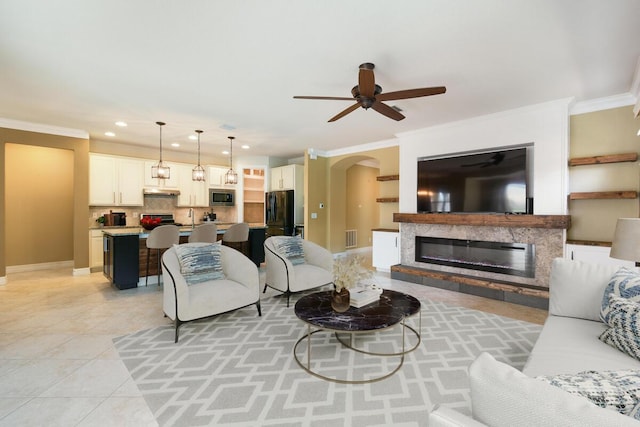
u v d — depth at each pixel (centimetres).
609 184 342
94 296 383
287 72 279
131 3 185
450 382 199
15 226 534
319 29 212
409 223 487
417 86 306
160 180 616
